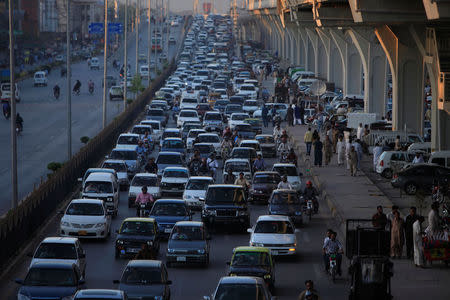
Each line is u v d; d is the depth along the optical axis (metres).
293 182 96.44
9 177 105.06
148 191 90.38
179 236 64.50
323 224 81.50
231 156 112.62
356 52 197.25
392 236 66.19
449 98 97.38
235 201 78.94
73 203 75.06
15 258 66.25
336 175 108.38
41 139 143.38
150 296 48.91
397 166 104.38
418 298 54.38
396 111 129.75
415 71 128.75
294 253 65.94
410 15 92.38
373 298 49.03
